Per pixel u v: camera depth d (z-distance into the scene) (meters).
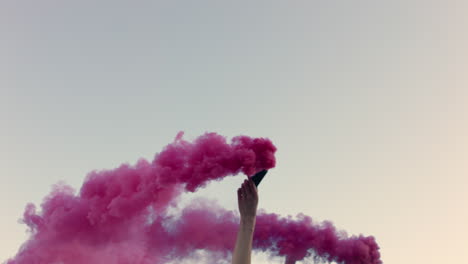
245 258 5.80
